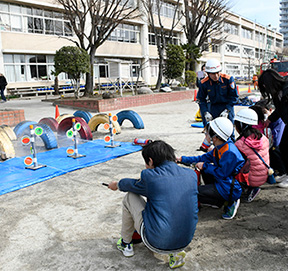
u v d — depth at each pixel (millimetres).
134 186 2367
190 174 2309
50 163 5438
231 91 4887
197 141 6898
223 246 2738
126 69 16750
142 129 8805
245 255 2588
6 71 21375
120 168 5160
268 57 60594
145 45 30234
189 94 20375
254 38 58000
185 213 2225
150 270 2424
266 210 3441
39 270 2463
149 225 2242
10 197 4016
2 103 17172
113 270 2434
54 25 23547
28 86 22344
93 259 2596
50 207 3668
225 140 3012
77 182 4527
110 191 4137
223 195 3086
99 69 26844
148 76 31047
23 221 3322
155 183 2209
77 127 5891
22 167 5207
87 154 6020
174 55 20859
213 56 43094
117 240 2893
